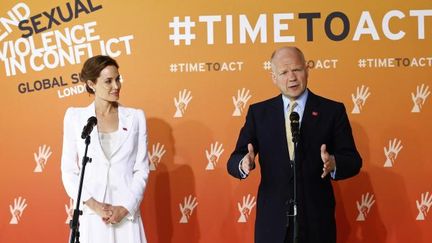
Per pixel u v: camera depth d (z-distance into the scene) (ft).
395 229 16.63
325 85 16.51
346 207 16.75
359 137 16.57
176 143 16.65
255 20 16.53
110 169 13.92
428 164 16.55
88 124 12.94
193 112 16.62
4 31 16.69
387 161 16.61
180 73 16.61
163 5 16.60
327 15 16.49
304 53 16.51
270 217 13.05
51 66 16.67
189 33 16.57
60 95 16.67
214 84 16.61
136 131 14.37
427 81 16.48
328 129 13.28
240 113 16.61
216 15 16.56
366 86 16.51
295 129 12.10
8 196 16.63
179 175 16.70
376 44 16.49
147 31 16.60
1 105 16.67
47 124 16.67
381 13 16.48
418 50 16.48
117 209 13.65
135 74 16.61
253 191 16.70
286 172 13.03
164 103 16.62
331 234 13.10
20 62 16.69
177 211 16.70
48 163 16.67
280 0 16.53
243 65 16.57
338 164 12.74
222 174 16.65
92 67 14.10
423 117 16.51
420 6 16.47
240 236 16.65
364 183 16.69
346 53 16.51
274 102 13.61
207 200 16.69
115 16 16.62
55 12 16.65
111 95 14.10
